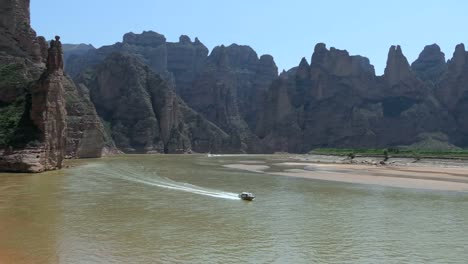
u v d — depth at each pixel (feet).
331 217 125.90
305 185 203.10
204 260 84.48
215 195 163.94
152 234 102.58
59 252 87.15
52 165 265.95
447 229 112.78
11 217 117.80
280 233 106.11
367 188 192.95
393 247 95.91
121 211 128.77
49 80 269.85
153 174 249.14
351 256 89.25
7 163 242.17
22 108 278.05
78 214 123.24
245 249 92.27
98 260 82.94
